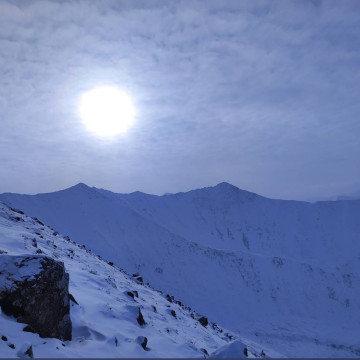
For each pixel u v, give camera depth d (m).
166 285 132.88
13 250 17.23
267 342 86.94
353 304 129.62
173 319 21.14
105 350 10.20
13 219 29.23
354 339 89.31
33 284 10.16
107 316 13.62
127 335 12.30
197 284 135.88
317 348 82.44
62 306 10.78
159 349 12.02
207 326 29.25
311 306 128.12
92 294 15.92
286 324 108.75
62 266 11.19
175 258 151.50
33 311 9.93
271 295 133.50
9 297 9.84
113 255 145.00
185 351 12.60
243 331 98.31
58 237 33.34
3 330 9.06
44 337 9.94
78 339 10.96
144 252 152.62
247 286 137.88
